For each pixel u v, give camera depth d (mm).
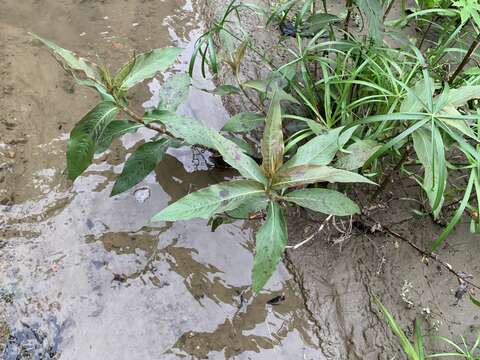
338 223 639
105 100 527
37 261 576
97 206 628
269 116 449
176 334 545
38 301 548
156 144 591
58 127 691
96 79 503
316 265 611
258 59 816
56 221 609
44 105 711
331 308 582
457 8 797
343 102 622
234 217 566
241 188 465
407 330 566
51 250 586
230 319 562
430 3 830
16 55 763
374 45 663
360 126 615
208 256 606
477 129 610
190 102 759
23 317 537
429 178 528
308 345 556
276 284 597
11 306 542
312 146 495
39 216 610
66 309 547
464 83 654
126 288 569
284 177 464
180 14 892
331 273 606
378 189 627
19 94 716
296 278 603
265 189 473
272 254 459
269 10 873
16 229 596
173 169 676
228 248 616
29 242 589
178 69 802
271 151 459
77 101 724
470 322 573
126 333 539
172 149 692
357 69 618
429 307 582
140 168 584
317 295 590
